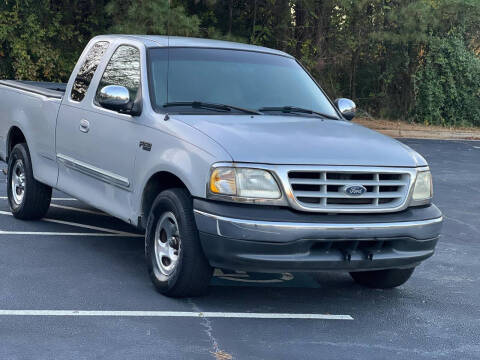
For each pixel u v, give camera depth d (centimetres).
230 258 528
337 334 532
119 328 515
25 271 648
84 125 712
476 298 653
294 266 532
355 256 548
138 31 1942
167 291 580
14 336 489
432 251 587
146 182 606
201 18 2284
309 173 539
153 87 636
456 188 1329
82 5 2261
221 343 497
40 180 809
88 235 805
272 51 743
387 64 2577
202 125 579
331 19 2400
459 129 2580
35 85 928
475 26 2661
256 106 648
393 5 2384
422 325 566
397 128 2464
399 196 565
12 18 2131
